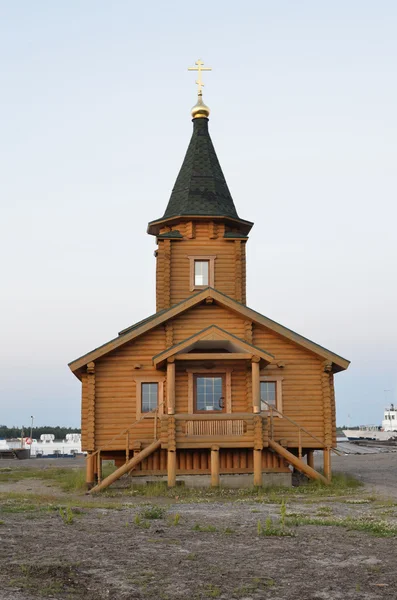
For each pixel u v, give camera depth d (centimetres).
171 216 3272
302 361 2792
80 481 2698
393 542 1212
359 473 3058
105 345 2658
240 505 1922
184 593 880
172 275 3216
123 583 920
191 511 1722
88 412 2650
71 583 915
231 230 3369
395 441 7456
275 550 1138
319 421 2742
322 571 996
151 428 2666
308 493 2316
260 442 2497
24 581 907
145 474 2583
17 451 5753
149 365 2723
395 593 886
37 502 1975
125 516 1555
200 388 2720
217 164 3516
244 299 3234
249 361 2638
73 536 1234
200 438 2503
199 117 3616
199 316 2780
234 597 868
